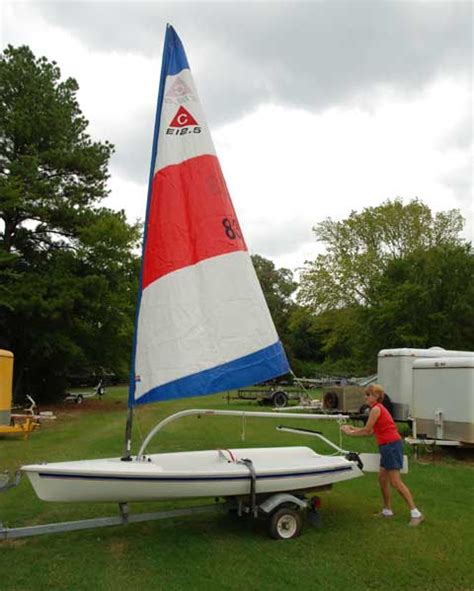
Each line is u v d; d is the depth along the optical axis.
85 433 14.76
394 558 5.43
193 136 6.52
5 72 22.97
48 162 23.41
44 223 23.73
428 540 5.93
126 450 5.95
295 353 61.75
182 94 6.57
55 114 23.39
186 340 6.01
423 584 4.87
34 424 14.20
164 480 5.49
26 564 5.25
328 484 6.45
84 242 23.50
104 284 22.38
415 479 9.05
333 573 5.07
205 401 27.39
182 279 6.12
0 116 22.72
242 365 6.23
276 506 5.91
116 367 26.27
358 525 6.45
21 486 8.30
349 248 42.44
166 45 6.68
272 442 12.74
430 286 26.97
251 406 24.61
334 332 41.12
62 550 5.62
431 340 26.25
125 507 5.65
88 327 23.45
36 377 25.64
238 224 6.62
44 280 21.44
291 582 4.87
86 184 25.28
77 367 29.16
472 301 26.06
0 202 21.33
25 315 21.30
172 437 13.59
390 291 27.95
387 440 6.54
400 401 15.00
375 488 8.25
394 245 40.97
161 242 6.16
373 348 28.70
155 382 5.89
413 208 40.47
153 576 4.99
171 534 6.11
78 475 5.21
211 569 5.14
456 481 8.94
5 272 20.78
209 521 6.57
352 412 18.14
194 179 6.41
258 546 5.73
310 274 42.25
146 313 6.03
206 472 5.66
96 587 4.76
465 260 26.58
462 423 10.88
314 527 6.36
